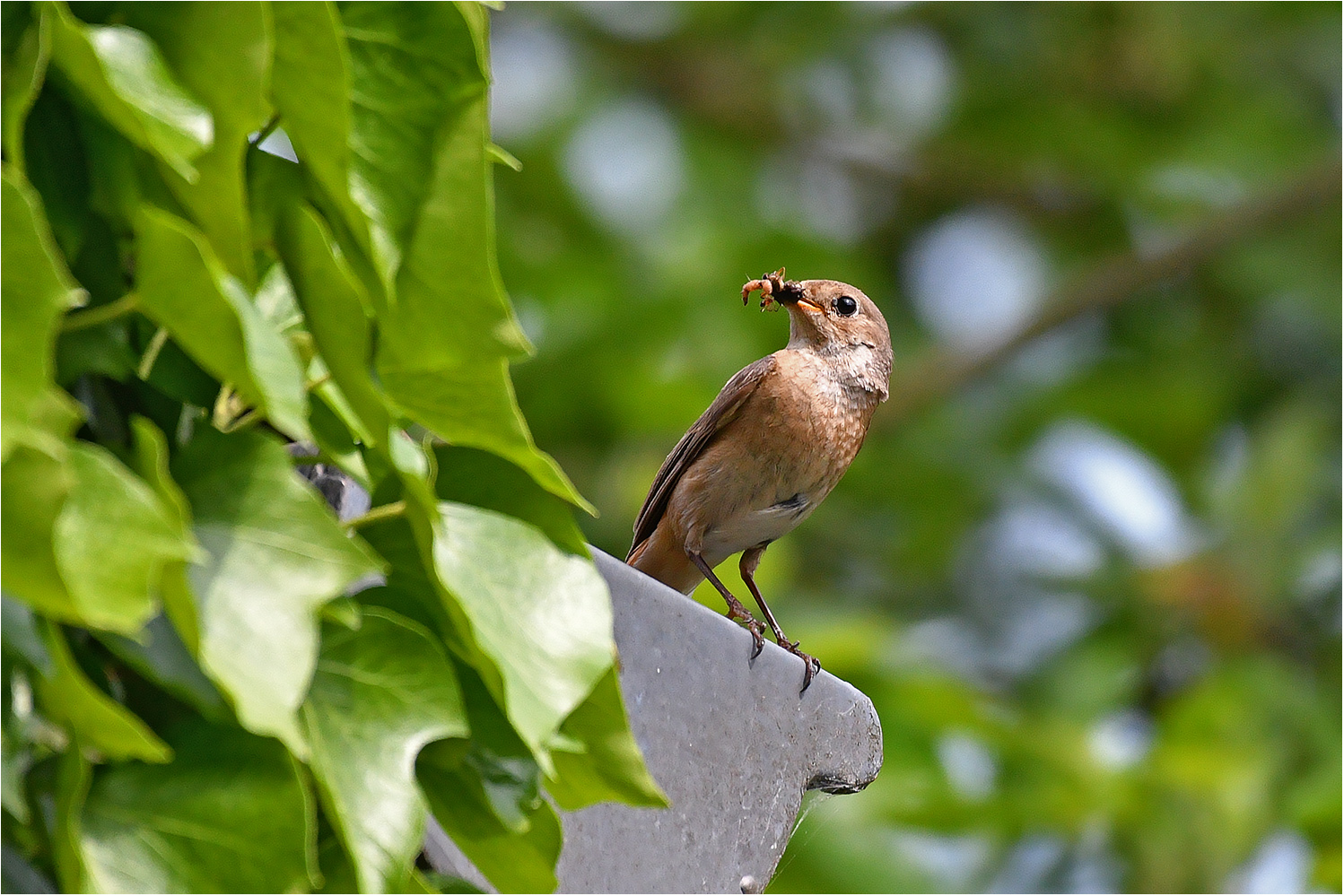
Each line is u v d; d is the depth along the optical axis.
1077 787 12.80
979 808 12.57
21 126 2.89
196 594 3.04
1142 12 21.11
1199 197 21.34
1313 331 20.44
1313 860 13.40
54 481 2.72
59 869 2.98
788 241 19.61
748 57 21.00
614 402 18.03
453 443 3.75
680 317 18.52
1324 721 14.83
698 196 19.77
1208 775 13.17
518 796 3.80
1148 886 12.78
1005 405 20.03
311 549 3.16
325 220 3.44
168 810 3.17
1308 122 21.78
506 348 3.37
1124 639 16.38
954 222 21.67
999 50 21.34
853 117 21.25
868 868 12.36
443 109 3.39
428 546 3.43
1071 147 21.36
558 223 19.14
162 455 3.23
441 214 3.35
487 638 3.43
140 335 3.36
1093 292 20.34
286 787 3.20
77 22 3.07
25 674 2.96
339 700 3.40
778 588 15.13
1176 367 20.55
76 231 3.17
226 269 3.15
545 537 3.69
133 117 2.92
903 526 18.61
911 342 20.20
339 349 3.31
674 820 5.45
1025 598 17.19
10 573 2.73
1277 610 16.30
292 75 3.15
